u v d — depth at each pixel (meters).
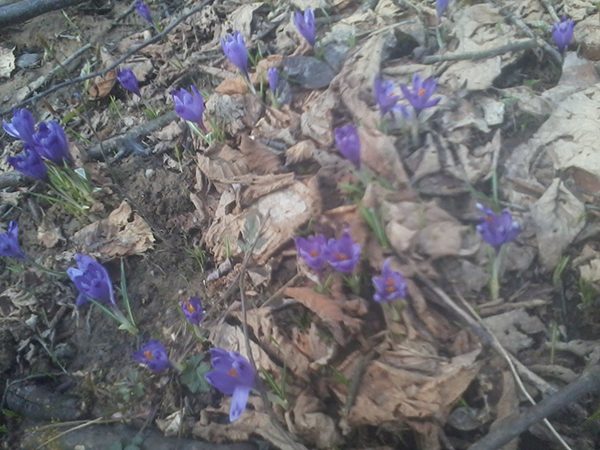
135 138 0.53
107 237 0.45
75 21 0.67
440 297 0.34
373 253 0.37
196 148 0.51
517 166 0.40
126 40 0.64
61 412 0.36
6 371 0.39
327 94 0.48
